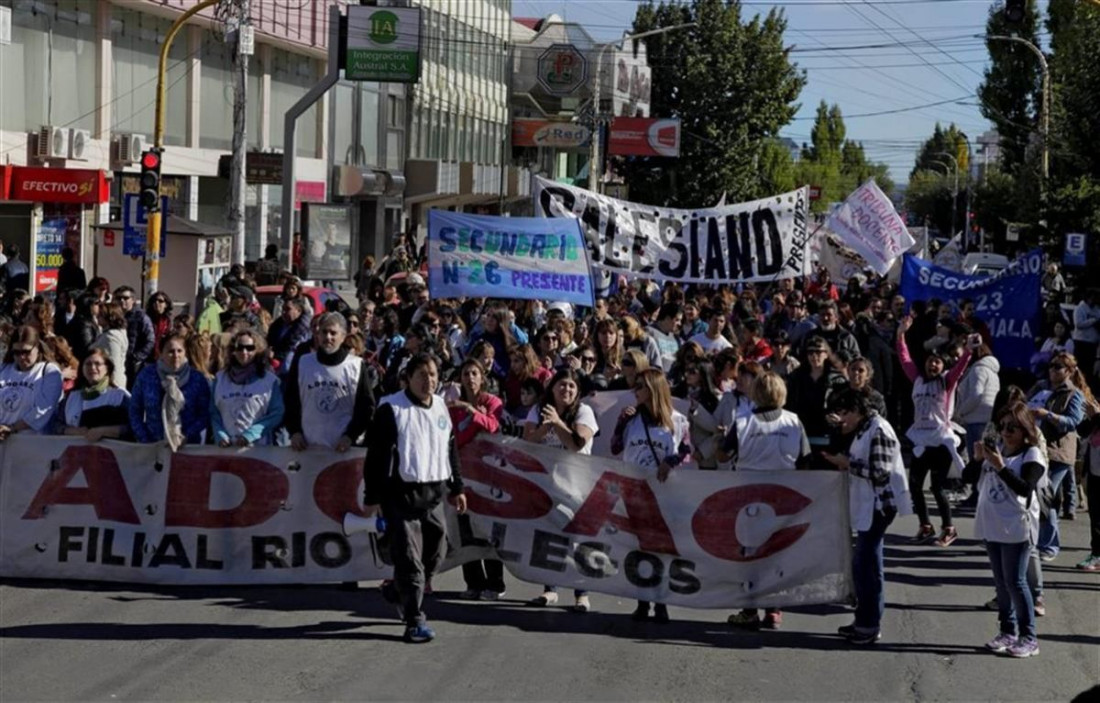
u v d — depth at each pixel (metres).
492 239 17.39
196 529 11.10
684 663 9.41
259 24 40.44
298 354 12.70
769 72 78.75
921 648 10.02
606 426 12.71
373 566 11.02
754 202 20.52
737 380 11.86
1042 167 37.84
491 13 65.69
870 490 10.01
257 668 8.91
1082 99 34.75
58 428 11.48
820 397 12.37
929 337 19.78
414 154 56.09
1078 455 16.16
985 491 9.99
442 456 9.70
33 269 29.19
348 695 8.41
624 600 11.30
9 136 29.08
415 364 9.66
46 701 8.12
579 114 68.44
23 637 9.51
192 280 27.02
